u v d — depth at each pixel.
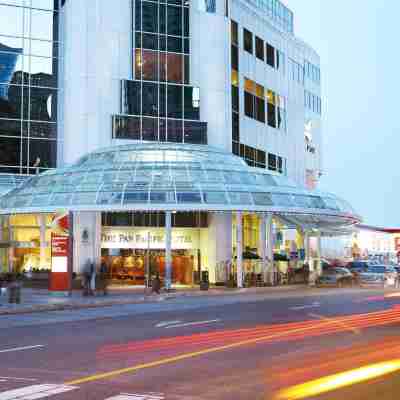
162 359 13.85
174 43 56.38
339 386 10.88
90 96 53.34
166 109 55.47
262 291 45.62
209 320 23.23
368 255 101.38
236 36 61.56
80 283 44.41
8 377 11.74
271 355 14.41
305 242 57.44
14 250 51.69
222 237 52.44
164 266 51.84
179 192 43.59
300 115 75.31
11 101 53.75
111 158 48.75
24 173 53.59
